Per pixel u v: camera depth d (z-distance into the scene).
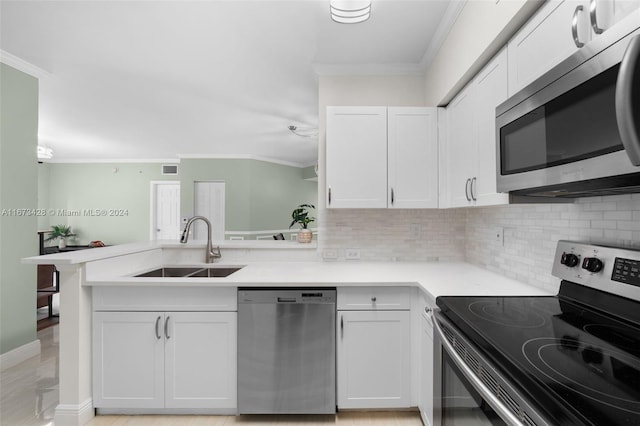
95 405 1.97
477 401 1.01
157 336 1.96
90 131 5.01
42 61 2.69
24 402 2.19
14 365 2.72
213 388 1.97
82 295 1.92
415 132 2.35
